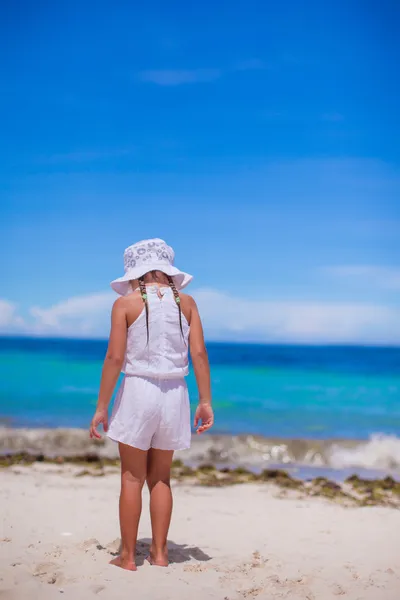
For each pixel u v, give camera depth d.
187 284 4.10
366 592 3.58
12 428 12.41
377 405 17.53
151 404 3.74
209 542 4.65
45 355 32.12
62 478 7.30
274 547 4.56
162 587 3.44
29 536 4.52
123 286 4.07
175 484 7.37
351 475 8.34
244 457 10.16
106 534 4.65
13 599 3.17
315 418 15.33
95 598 3.22
